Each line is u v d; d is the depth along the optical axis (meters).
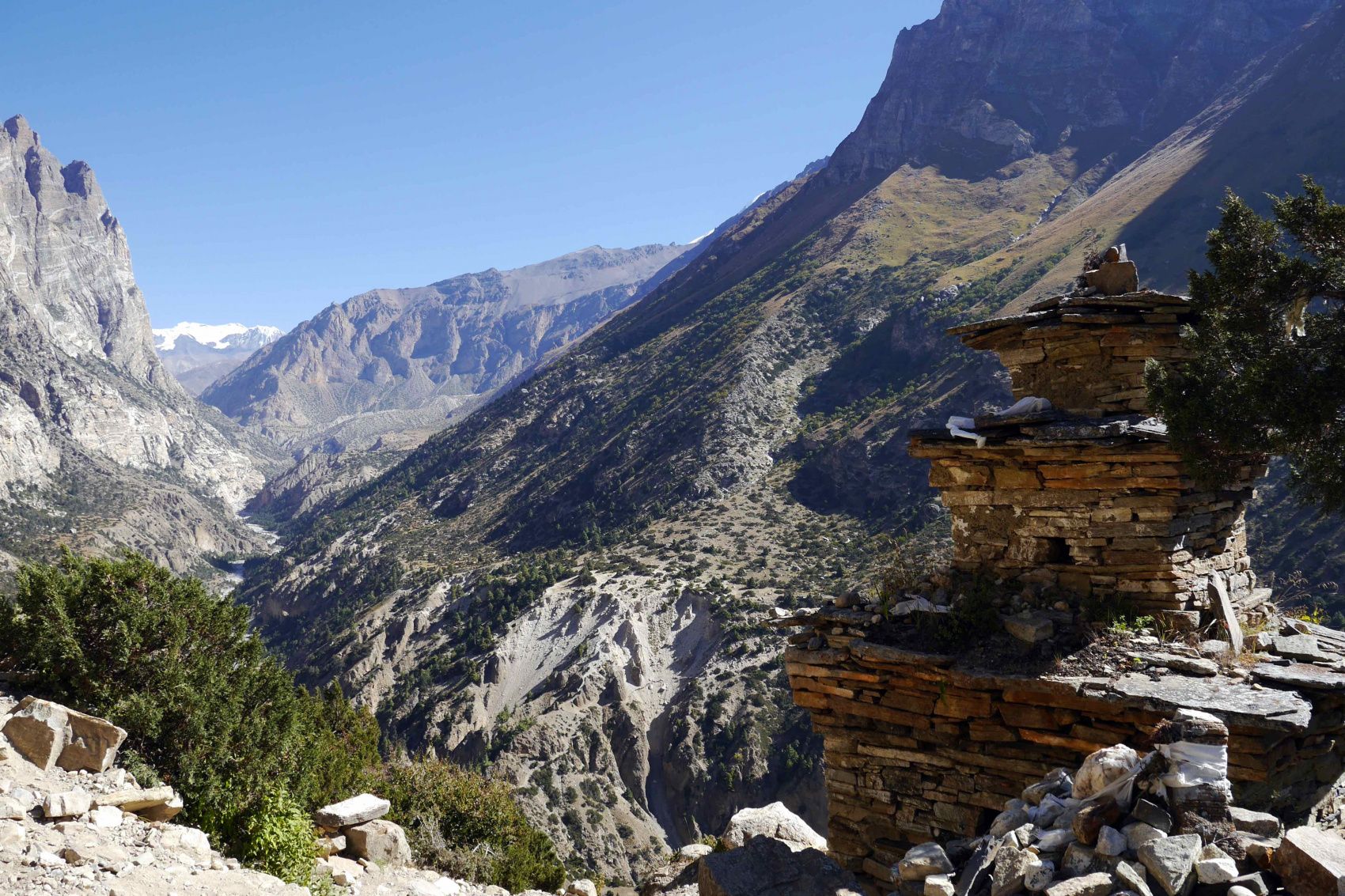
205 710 12.38
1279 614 11.21
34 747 10.11
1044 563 10.45
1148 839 6.23
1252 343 10.85
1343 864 5.57
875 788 10.60
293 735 13.84
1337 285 11.16
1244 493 11.15
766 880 7.22
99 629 12.36
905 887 7.27
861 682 10.66
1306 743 8.69
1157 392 10.12
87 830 9.05
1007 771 9.55
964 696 9.74
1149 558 9.77
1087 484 10.08
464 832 19.17
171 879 8.55
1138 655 9.09
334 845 12.53
